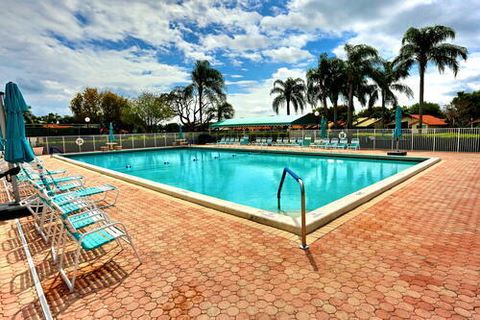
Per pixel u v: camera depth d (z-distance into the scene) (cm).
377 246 385
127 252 388
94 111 5325
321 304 262
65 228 329
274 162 1670
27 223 525
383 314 245
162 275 324
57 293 292
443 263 333
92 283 310
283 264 341
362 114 5791
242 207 553
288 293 281
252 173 1345
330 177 1175
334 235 427
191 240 425
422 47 2508
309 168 1402
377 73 2791
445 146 1681
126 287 301
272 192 962
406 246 382
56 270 342
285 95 3997
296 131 2528
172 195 721
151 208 609
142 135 2734
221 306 263
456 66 2447
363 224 471
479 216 496
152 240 430
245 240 419
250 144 2661
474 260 338
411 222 476
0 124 591
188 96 3806
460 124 4647
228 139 2914
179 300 275
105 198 705
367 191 644
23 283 314
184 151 2611
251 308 259
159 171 1511
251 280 308
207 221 511
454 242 391
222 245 404
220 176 1299
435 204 578
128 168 1652
